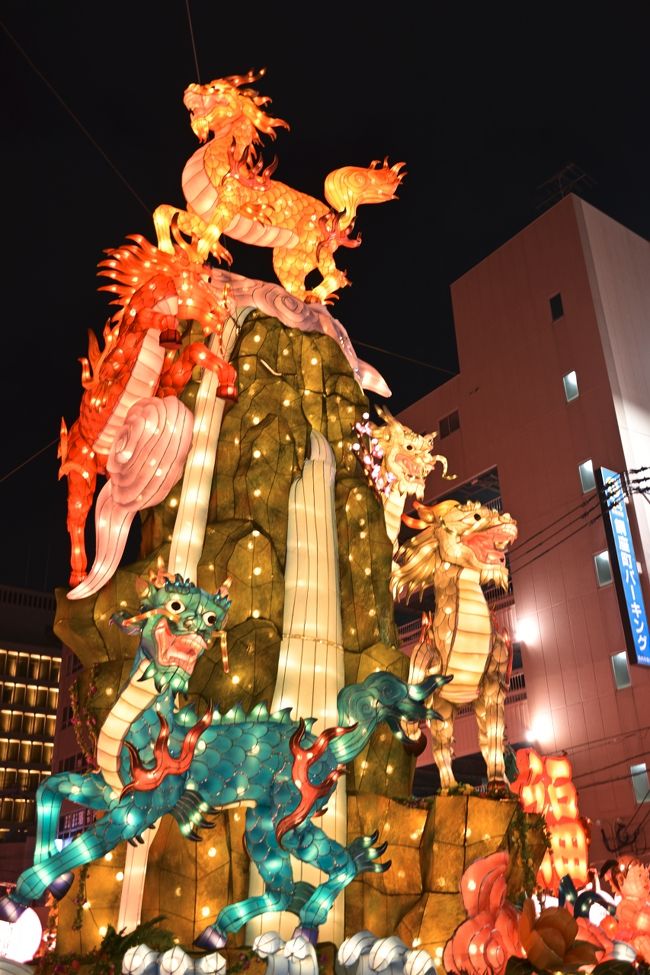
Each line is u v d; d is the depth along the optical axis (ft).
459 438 135.33
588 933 33.50
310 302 47.26
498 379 131.95
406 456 42.98
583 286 123.95
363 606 39.04
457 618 38.17
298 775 29.84
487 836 34.17
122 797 27.76
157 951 27.89
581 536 114.52
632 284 128.06
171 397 37.04
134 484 36.01
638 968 32.73
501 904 32.07
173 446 35.94
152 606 29.04
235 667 34.76
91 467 39.47
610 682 106.73
